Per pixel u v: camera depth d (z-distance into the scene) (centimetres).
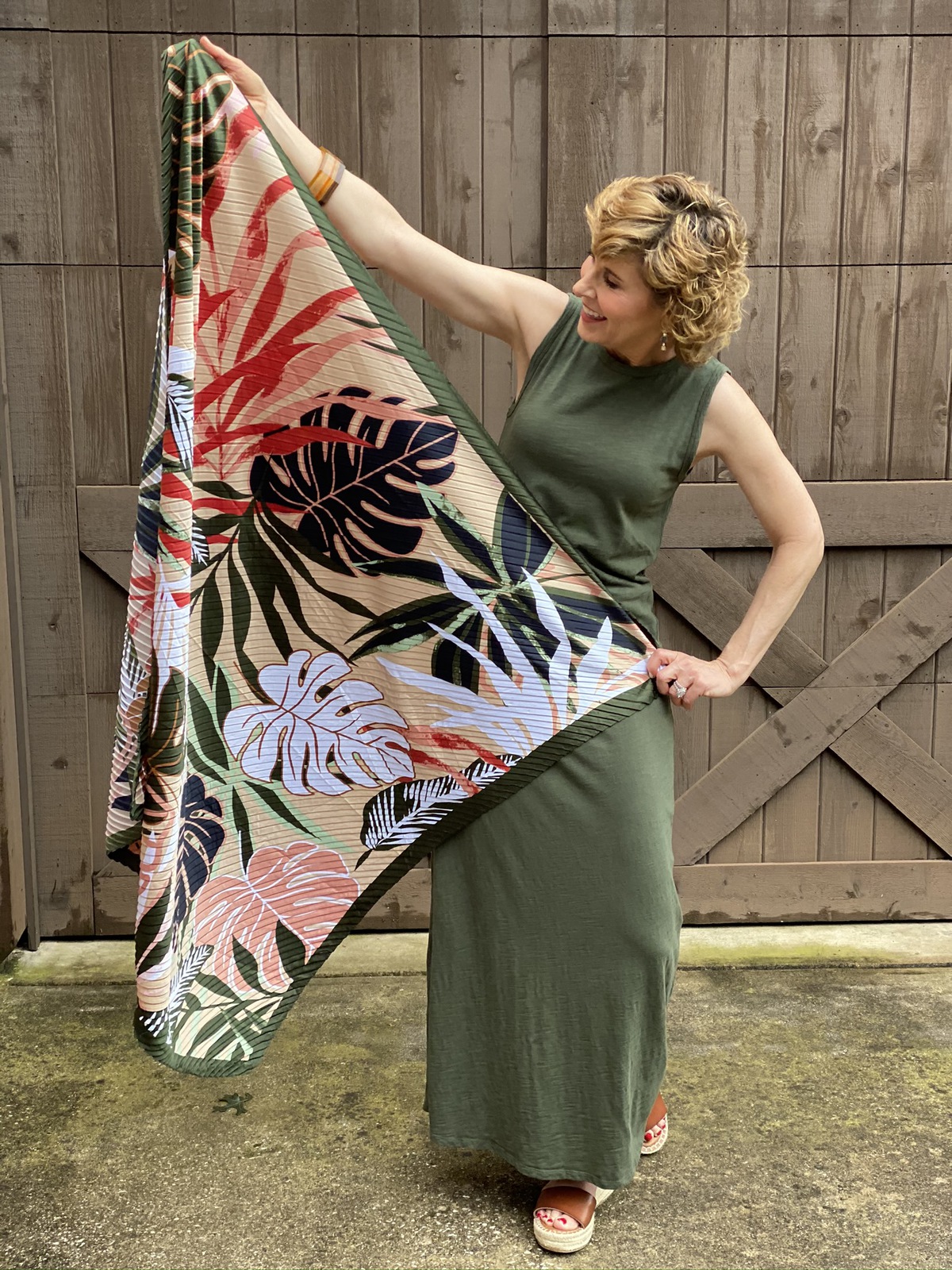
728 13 257
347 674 176
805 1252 174
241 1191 188
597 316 161
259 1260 171
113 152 255
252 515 168
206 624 168
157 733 144
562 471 169
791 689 287
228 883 177
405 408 163
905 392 276
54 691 275
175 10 250
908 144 265
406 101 257
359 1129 206
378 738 178
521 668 172
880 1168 195
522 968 175
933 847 296
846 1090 220
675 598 279
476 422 166
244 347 158
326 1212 183
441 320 266
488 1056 179
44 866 281
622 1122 174
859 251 270
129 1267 169
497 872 175
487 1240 177
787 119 263
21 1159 196
